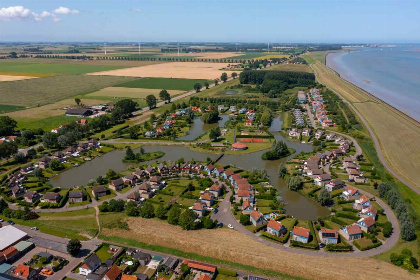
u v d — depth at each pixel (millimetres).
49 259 118188
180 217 136875
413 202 155750
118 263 114812
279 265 113750
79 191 163375
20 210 147375
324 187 174500
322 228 136750
